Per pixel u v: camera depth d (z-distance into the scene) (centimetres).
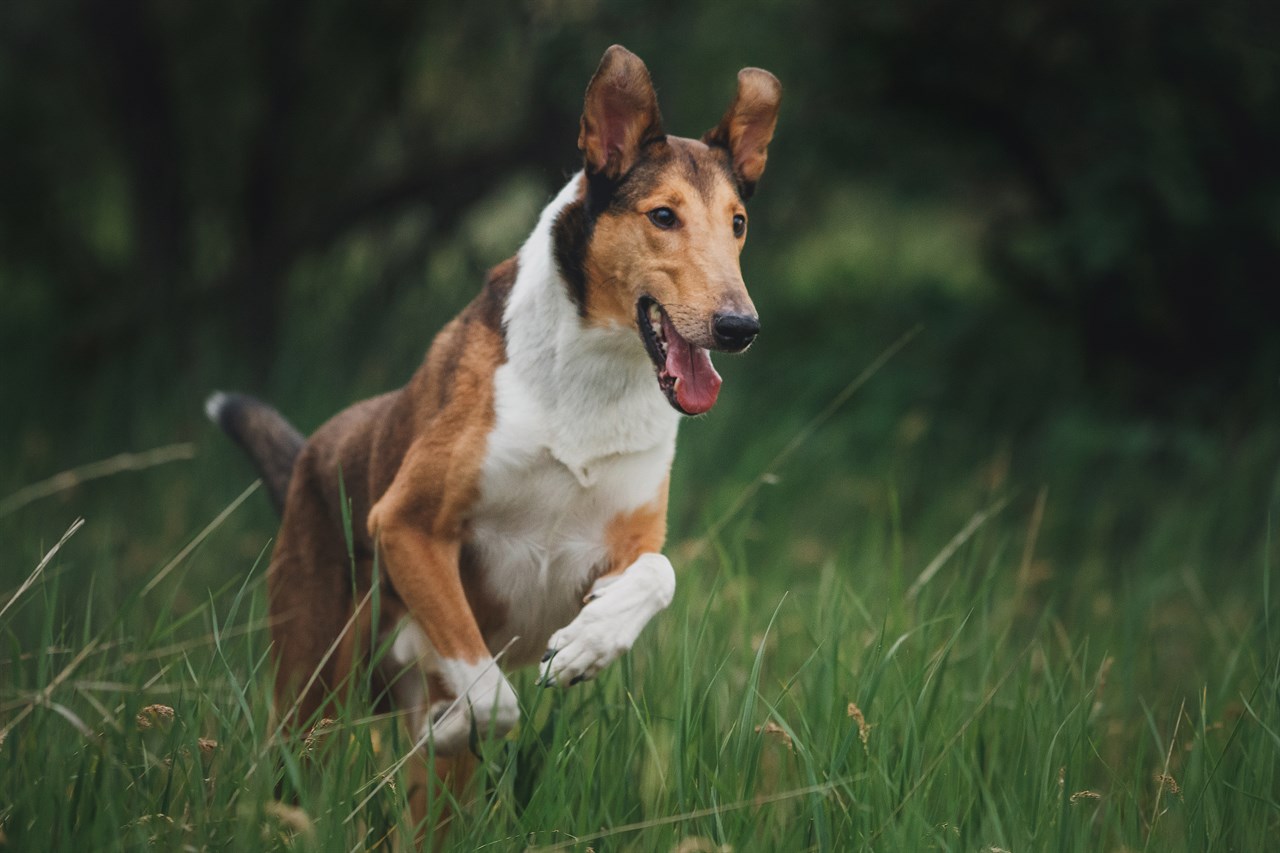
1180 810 575
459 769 633
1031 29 1328
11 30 1597
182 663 609
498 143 1633
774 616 574
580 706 607
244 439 756
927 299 1691
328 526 679
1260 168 1353
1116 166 1288
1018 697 630
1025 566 783
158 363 1468
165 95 1588
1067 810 541
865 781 540
